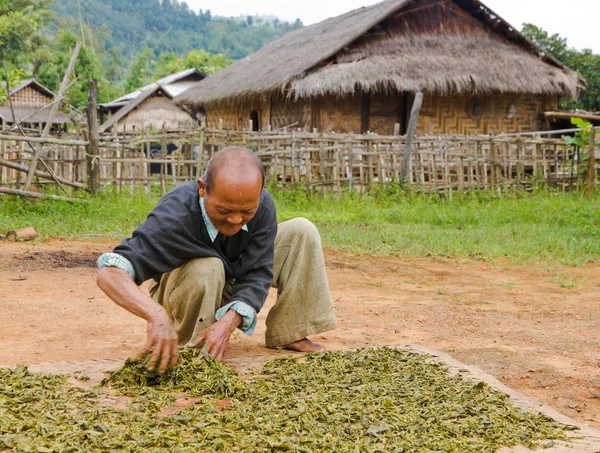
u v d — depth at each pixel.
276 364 3.40
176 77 41.41
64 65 47.38
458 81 18.83
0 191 10.77
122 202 11.54
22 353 3.89
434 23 21.00
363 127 19.42
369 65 18.64
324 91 17.78
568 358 4.29
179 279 3.32
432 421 2.57
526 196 14.20
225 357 3.55
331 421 2.51
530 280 7.28
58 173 12.67
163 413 2.59
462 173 13.99
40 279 6.26
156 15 177.25
